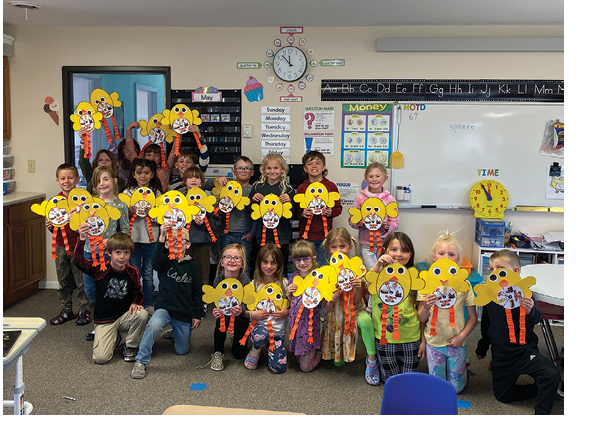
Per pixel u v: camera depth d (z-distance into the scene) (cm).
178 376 291
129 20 403
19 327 198
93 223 306
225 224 388
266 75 425
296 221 429
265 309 290
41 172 442
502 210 423
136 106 593
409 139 425
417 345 279
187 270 315
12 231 397
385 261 275
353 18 392
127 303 311
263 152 432
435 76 418
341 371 302
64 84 432
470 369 305
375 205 337
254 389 277
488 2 346
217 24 414
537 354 249
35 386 275
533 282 249
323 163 383
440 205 431
